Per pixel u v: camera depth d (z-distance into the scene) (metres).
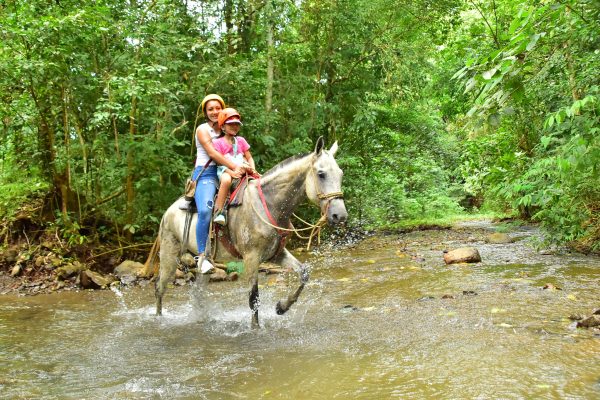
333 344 4.81
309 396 3.60
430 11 14.07
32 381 4.11
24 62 7.88
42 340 5.34
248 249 5.52
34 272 8.77
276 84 13.02
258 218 5.44
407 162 20.08
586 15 5.84
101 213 9.99
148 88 8.83
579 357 4.05
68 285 8.45
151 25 9.72
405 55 14.32
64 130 9.46
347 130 15.26
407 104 16.08
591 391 3.40
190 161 10.94
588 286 6.60
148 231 10.56
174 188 10.23
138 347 5.02
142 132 10.63
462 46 11.38
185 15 11.20
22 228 9.45
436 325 5.26
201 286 6.12
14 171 9.91
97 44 9.61
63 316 6.46
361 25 13.55
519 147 11.93
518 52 4.63
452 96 17.47
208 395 3.72
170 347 5.00
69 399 3.73
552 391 3.44
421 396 3.49
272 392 3.71
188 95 10.52
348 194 15.47
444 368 4.00
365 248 12.33
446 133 21.58
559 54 6.30
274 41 13.05
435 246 12.00
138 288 8.38
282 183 5.46
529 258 9.20
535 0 4.90
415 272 8.49
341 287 7.68
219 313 6.46
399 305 6.29
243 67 10.93
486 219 19.67
